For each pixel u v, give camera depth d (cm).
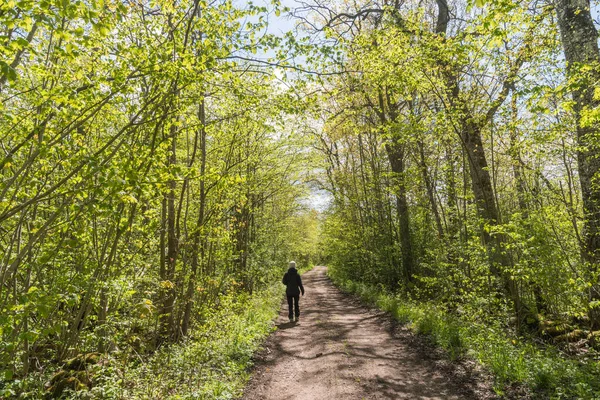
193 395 464
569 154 730
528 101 514
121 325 550
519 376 512
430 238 1394
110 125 561
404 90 973
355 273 2175
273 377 624
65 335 554
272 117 821
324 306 1523
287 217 2125
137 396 450
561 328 653
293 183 1697
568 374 493
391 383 571
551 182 824
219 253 961
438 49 854
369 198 1805
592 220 642
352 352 753
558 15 734
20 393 415
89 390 479
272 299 1477
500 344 621
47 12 300
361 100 1494
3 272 348
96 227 574
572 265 636
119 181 333
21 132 423
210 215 843
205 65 507
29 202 335
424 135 1015
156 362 564
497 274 782
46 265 509
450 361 648
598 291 616
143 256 712
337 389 553
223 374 589
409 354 726
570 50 704
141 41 560
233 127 858
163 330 742
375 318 1152
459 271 887
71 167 446
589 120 454
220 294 1002
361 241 1983
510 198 1152
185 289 890
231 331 788
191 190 921
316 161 1453
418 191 1416
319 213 3047
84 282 480
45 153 375
